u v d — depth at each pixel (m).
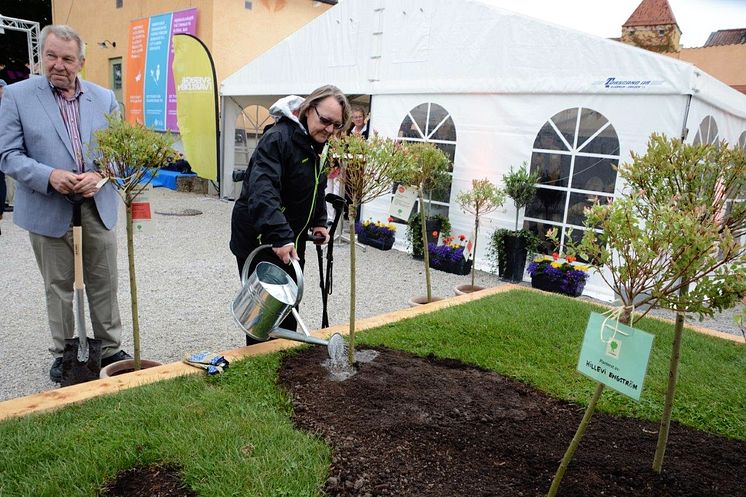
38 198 3.20
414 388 2.89
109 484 2.01
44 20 24.17
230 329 4.75
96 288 3.51
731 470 2.36
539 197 7.01
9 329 4.48
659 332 4.34
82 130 3.26
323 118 3.00
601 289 6.62
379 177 2.97
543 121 6.85
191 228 9.36
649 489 2.15
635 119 6.09
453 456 2.29
